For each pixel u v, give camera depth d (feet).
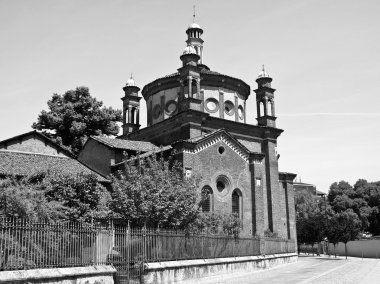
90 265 62.59
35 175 92.17
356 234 214.48
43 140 124.67
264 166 141.28
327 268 124.36
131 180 89.97
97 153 124.98
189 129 122.01
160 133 134.31
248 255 104.94
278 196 140.46
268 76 149.18
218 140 120.67
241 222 115.34
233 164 123.44
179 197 88.33
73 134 170.81
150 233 74.23
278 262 125.80
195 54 128.06
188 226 88.63
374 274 105.60
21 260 53.47
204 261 84.69
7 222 53.72
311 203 287.69
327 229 210.79
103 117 177.68
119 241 68.74
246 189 125.29
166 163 98.58
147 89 149.48
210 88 138.82
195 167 112.68
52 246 57.98
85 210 85.30
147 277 69.82
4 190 67.77
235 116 141.59
